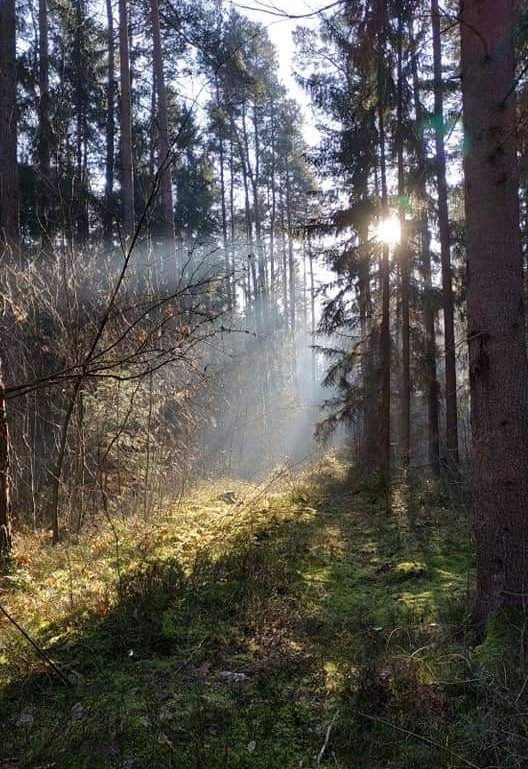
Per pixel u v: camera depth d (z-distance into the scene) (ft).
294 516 26.94
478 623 12.84
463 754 8.70
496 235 12.82
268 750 9.34
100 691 11.13
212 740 9.64
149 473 29.09
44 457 27.22
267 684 11.25
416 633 13.08
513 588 12.44
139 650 12.78
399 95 29.14
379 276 39.60
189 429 33.37
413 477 36.76
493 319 12.80
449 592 16.25
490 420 12.84
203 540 22.03
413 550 21.04
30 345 26.99
